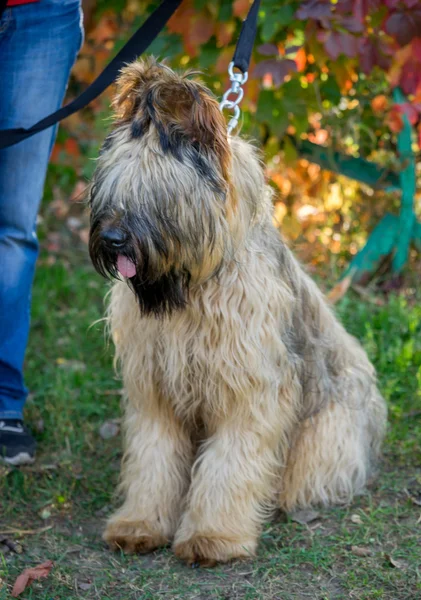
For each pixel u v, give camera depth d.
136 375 3.29
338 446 3.65
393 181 5.60
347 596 2.99
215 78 4.94
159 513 3.40
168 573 3.17
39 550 3.38
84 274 6.11
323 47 4.74
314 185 5.95
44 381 4.79
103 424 4.39
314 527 3.50
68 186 7.07
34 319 5.56
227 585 3.08
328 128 5.64
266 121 5.04
